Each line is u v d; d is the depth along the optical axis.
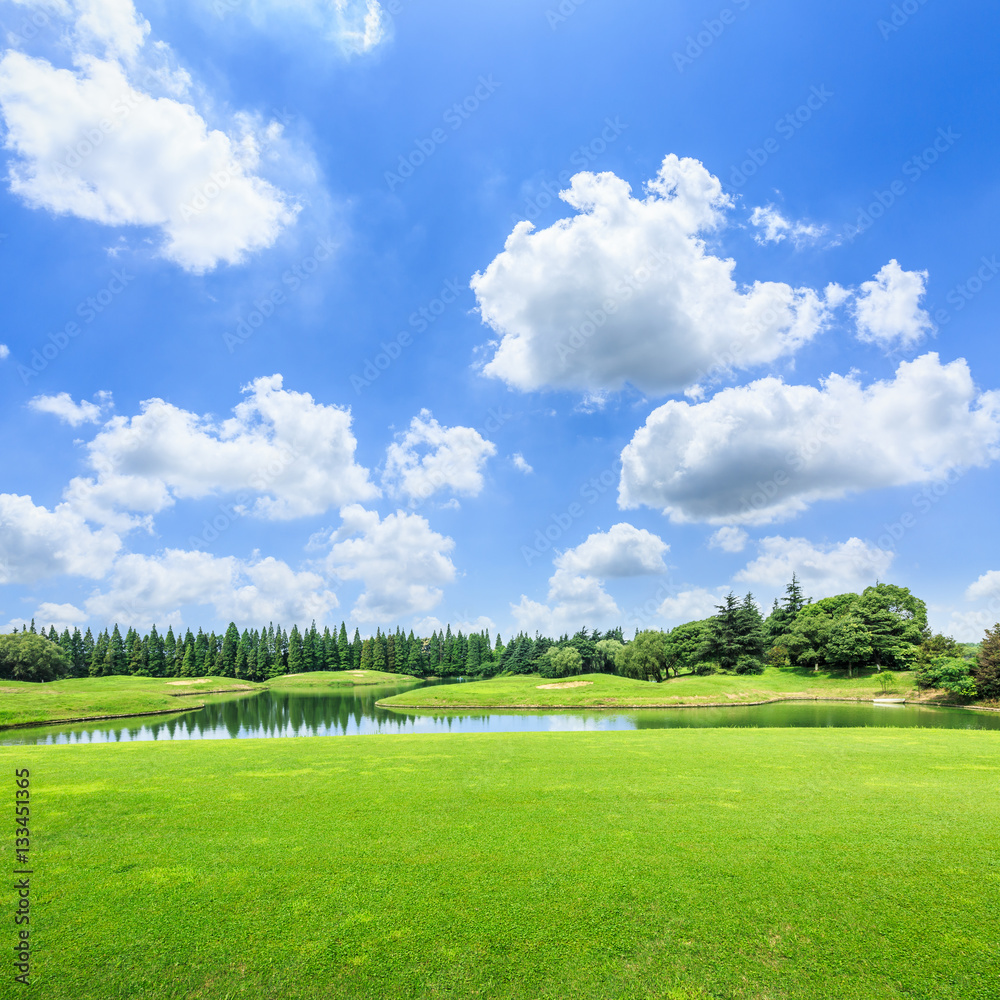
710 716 52.62
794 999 8.02
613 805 15.59
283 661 163.88
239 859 12.21
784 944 9.14
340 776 19.11
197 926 9.77
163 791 17.20
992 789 17.19
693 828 13.75
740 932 9.46
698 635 105.94
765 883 10.92
